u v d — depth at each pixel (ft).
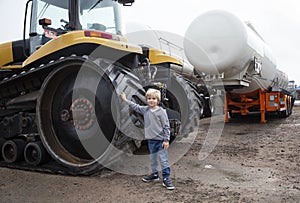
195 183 14.26
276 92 39.42
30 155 16.85
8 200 12.38
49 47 15.76
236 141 25.62
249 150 21.85
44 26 17.08
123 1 17.15
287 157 19.57
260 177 15.20
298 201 11.98
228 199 12.18
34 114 17.28
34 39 18.60
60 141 16.65
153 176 14.49
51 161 17.20
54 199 12.41
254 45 32.14
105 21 18.97
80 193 13.01
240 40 29.71
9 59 19.34
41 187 13.84
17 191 13.41
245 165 17.60
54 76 16.10
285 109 45.16
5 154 17.81
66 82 16.60
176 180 14.74
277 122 40.24
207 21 30.60
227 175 15.57
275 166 17.34
